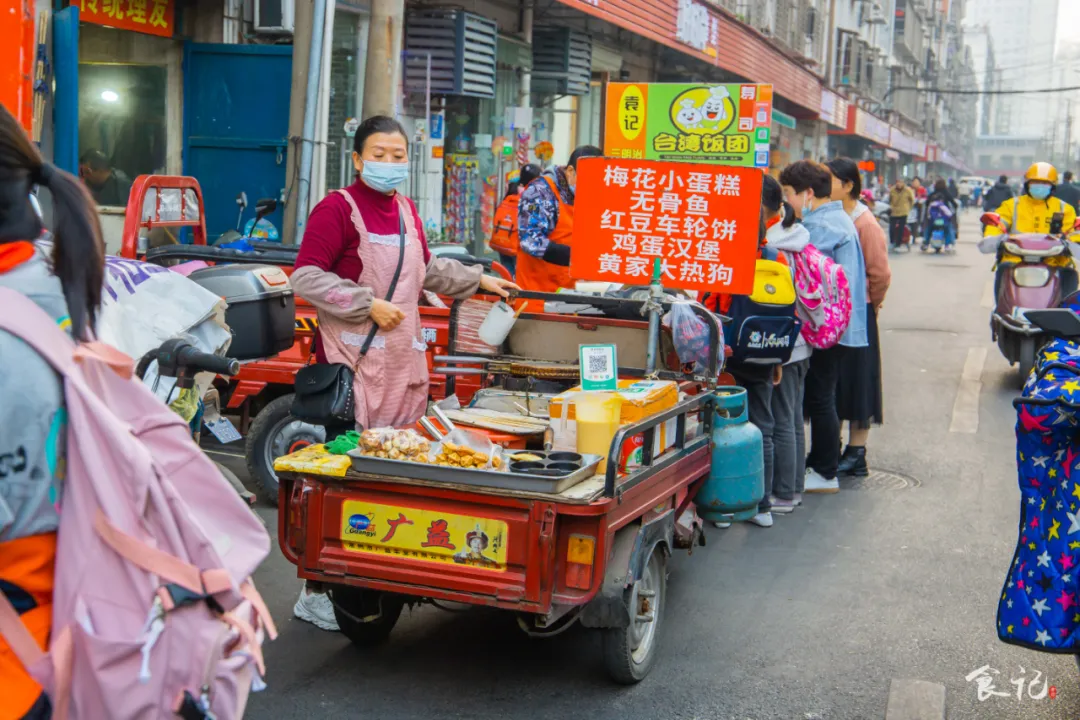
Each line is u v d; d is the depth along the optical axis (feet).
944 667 15.15
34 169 6.77
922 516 22.43
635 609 14.14
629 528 13.91
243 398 21.40
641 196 17.12
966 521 22.11
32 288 6.64
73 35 27.12
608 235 17.33
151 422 6.95
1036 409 11.92
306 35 29.27
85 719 6.49
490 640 15.81
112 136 32.50
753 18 79.00
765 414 21.52
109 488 6.44
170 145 34.19
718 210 16.85
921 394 34.47
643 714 13.56
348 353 14.39
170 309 11.71
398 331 14.62
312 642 15.53
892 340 44.39
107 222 32.45
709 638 16.01
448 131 47.09
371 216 14.49
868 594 17.92
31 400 6.29
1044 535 12.21
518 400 16.43
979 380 36.55
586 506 12.26
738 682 14.56
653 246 17.16
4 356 6.24
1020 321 35.32
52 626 6.49
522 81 51.72
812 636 16.15
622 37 60.44
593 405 13.73
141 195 20.21
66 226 6.73
